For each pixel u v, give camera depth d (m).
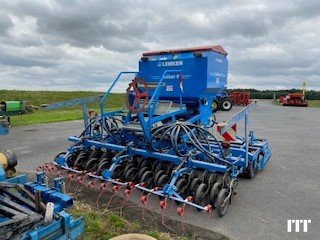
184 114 7.95
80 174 6.17
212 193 5.08
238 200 5.68
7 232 2.87
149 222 4.70
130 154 6.28
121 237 3.74
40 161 8.24
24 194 3.82
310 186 6.44
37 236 2.96
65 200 3.59
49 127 14.30
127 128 6.60
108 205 5.29
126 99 6.20
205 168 5.45
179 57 7.82
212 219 4.89
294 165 8.01
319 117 19.48
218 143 6.06
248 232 4.52
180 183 5.25
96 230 4.29
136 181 5.96
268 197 5.83
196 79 7.57
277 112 23.19
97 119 7.23
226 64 8.55
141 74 8.44
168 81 7.95
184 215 4.99
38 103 25.62
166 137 6.21
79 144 7.09
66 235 3.25
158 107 7.43
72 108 25.25
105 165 6.28
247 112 6.18
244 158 6.30
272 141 11.12
